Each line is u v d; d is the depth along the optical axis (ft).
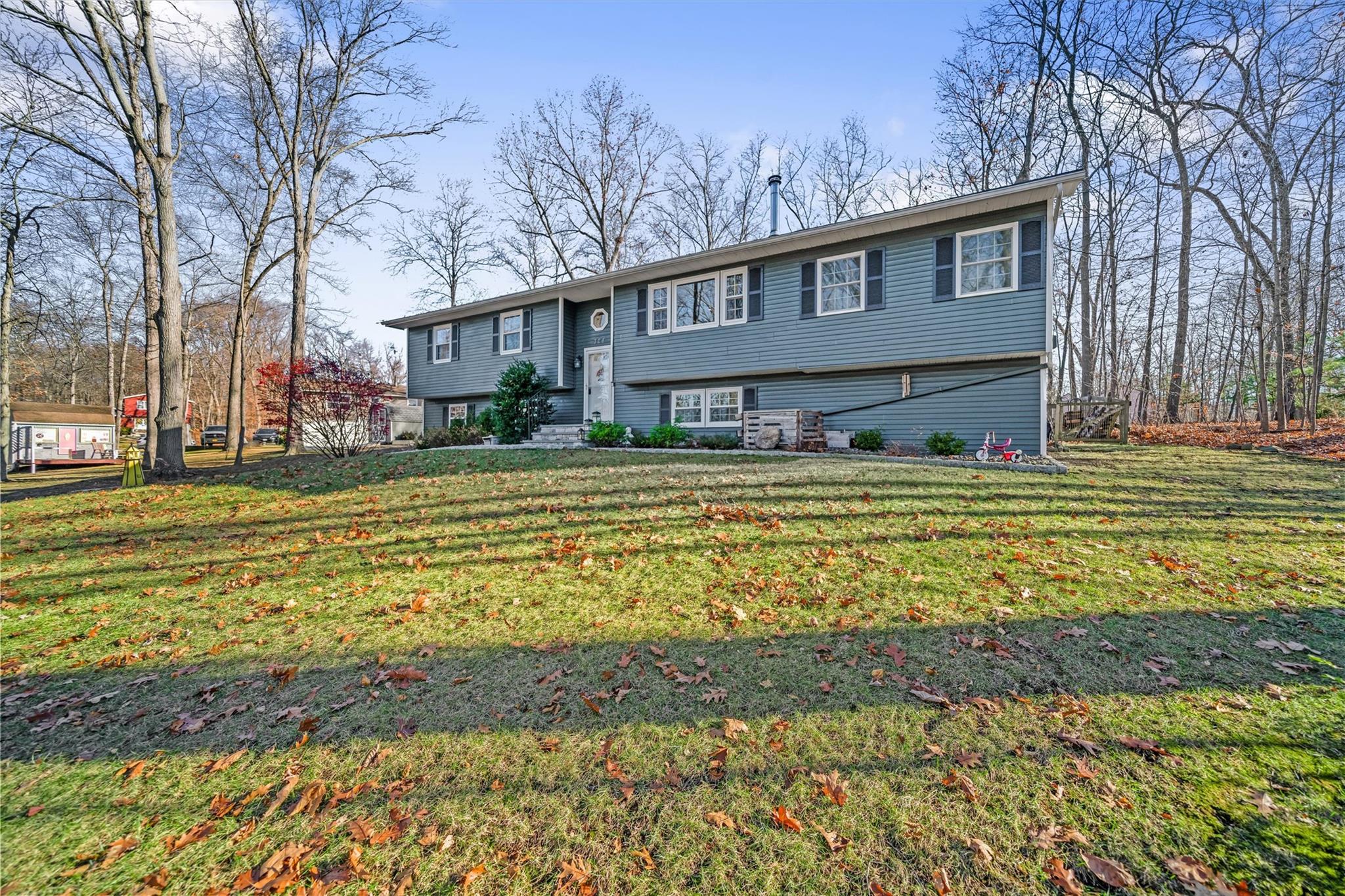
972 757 9.05
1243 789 8.23
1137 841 7.36
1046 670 11.68
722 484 27.63
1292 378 65.72
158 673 12.79
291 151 62.13
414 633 14.35
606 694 11.32
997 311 35.09
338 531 23.41
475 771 9.15
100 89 42.01
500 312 61.16
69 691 12.19
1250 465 33.99
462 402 67.97
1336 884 6.62
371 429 53.06
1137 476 29.66
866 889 6.82
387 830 7.96
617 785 8.74
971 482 27.17
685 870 7.17
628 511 23.88
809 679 11.64
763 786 8.62
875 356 39.29
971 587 15.94
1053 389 88.94
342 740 10.06
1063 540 19.44
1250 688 10.88
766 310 43.96
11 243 54.39
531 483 30.07
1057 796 8.19
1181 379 68.64
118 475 48.16
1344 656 12.03
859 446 39.75
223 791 8.91
